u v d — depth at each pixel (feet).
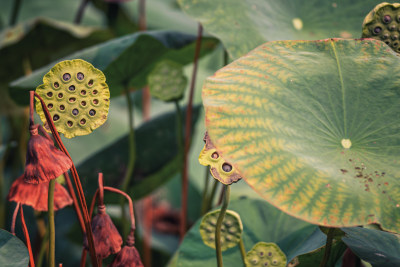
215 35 5.62
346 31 5.84
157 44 6.13
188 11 5.74
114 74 6.14
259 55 4.49
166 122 7.38
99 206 4.48
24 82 5.72
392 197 4.16
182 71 6.40
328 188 4.14
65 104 4.33
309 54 4.55
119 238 4.50
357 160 4.30
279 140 4.24
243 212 5.65
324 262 4.66
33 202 4.62
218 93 4.29
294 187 4.12
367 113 4.43
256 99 4.30
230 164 4.30
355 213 4.08
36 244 6.56
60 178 4.97
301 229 5.48
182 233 6.50
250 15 5.81
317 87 4.44
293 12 6.00
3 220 7.44
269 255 4.61
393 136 4.38
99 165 6.79
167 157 6.91
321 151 4.30
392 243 4.70
